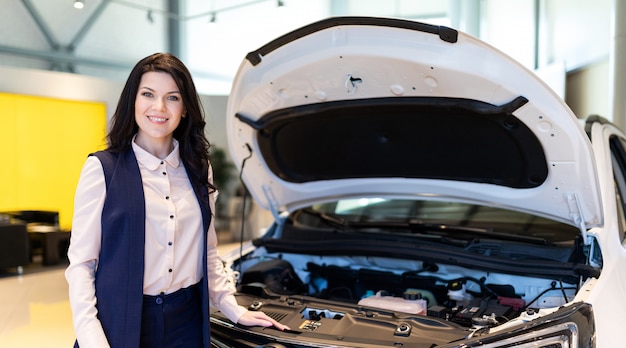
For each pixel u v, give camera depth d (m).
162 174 1.43
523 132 1.83
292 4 9.98
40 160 8.70
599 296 1.57
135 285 1.33
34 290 5.76
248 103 2.08
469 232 2.25
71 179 9.09
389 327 1.61
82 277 1.31
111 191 1.33
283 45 1.80
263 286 2.05
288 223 2.67
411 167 2.29
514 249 2.08
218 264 1.70
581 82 6.55
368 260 2.34
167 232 1.39
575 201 1.91
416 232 2.39
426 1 9.42
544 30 7.29
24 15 8.93
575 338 1.30
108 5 9.76
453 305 2.09
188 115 1.51
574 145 1.73
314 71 1.82
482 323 1.65
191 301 1.51
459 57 1.61
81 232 1.32
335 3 10.05
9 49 8.76
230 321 1.73
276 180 2.51
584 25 6.27
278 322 1.72
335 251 2.30
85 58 9.69
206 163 1.55
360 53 1.68
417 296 2.00
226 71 11.02
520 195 2.09
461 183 2.24
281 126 2.24
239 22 10.62
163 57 1.44
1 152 8.27
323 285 2.46
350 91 1.89
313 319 1.75
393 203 2.64
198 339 1.51
